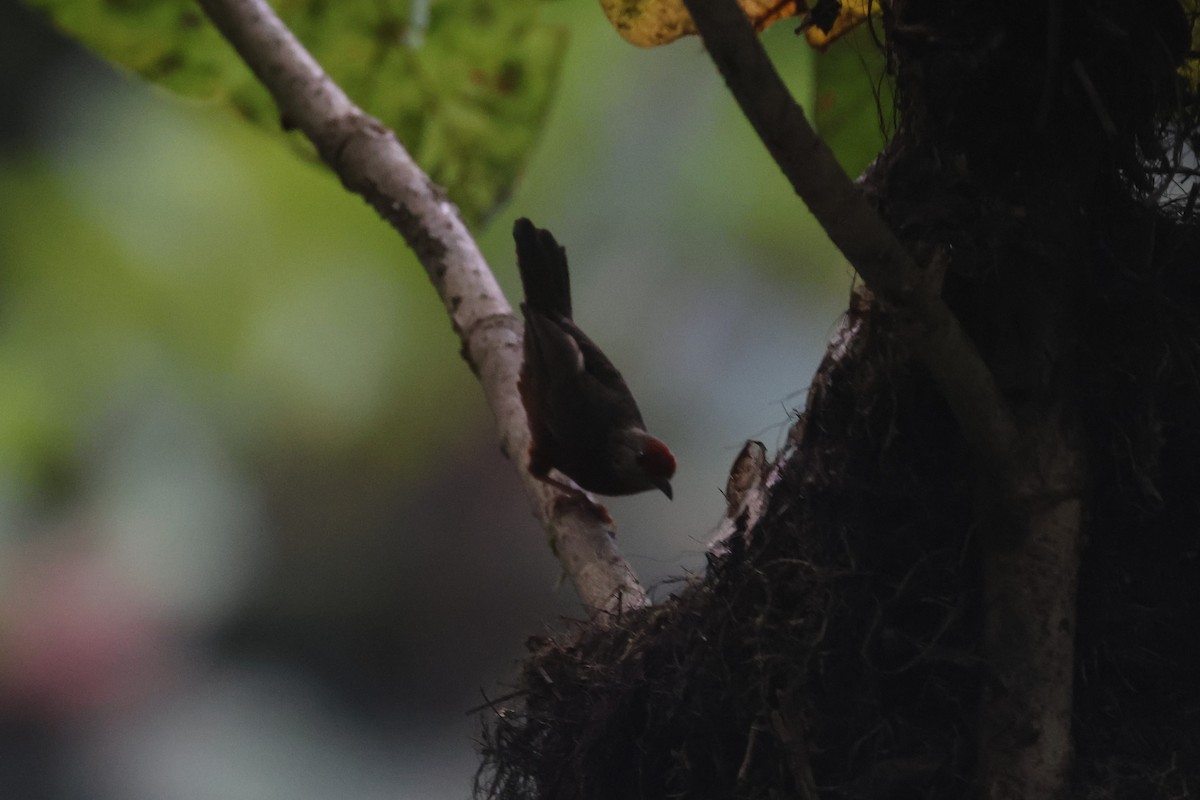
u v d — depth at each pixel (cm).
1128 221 489
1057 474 441
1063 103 473
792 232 1252
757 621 503
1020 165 475
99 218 1062
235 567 1517
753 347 1409
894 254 397
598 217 1212
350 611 1647
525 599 1736
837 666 486
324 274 1141
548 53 736
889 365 494
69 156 1059
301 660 1661
